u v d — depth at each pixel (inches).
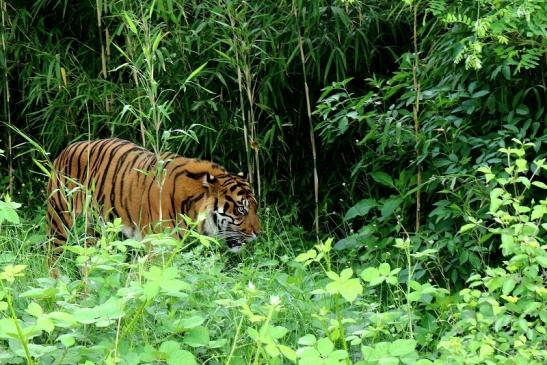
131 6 459.8
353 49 475.2
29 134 561.9
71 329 258.2
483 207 359.9
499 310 243.6
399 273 369.7
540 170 357.1
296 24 458.6
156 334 264.4
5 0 530.9
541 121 378.0
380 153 417.4
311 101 492.1
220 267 333.7
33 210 519.8
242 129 490.3
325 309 253.3
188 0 493.7
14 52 525.3
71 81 526.0
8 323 216.4
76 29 545.3
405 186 398.3
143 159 430.9
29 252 403.2
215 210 422.6
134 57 475.2
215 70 473.1
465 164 370.9
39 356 230.4
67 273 358.9
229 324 287.6
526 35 341.1
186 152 516.1
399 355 224.4
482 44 330.3
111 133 516.4
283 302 310.8
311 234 483.8
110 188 433.1
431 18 433.7
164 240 264.5
